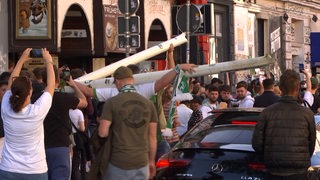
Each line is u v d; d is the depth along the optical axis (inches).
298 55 1514.5
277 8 1401.3
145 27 853.8
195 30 620.4
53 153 330.0
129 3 567.2
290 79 309.9
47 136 330.0
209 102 506.6
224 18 1194.0
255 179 317.4
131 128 294.2
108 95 338.0
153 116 303.1
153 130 303.3
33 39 660.1
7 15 658.8
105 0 758.5
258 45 1339.8
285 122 306.3
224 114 367.2
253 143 313.6
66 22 740.0
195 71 342.3
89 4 735.7
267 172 312.5
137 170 294.8
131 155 293.1
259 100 470.0
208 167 327.9
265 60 347.6
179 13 624.7
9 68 642.8
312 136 311.4
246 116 361.7
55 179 330.3
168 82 331.0
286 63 1425.9
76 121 385.7
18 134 284.0
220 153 328.5
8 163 284.8
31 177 285.6
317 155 350.9
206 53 1052.5
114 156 293.7
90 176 299.3
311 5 1561.3
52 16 658.8
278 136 306.2
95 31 751.1
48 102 291.6
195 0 1003.3
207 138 346.9
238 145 331.0
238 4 1235.2
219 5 1175.0
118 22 570.3
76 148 375.9
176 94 330.0
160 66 874.8
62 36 740.0
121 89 299.7
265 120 310.2
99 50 751.1
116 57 831.1
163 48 406.6
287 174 306.8
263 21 1359.5
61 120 332.2
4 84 341.1
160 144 399.5
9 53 697.6
